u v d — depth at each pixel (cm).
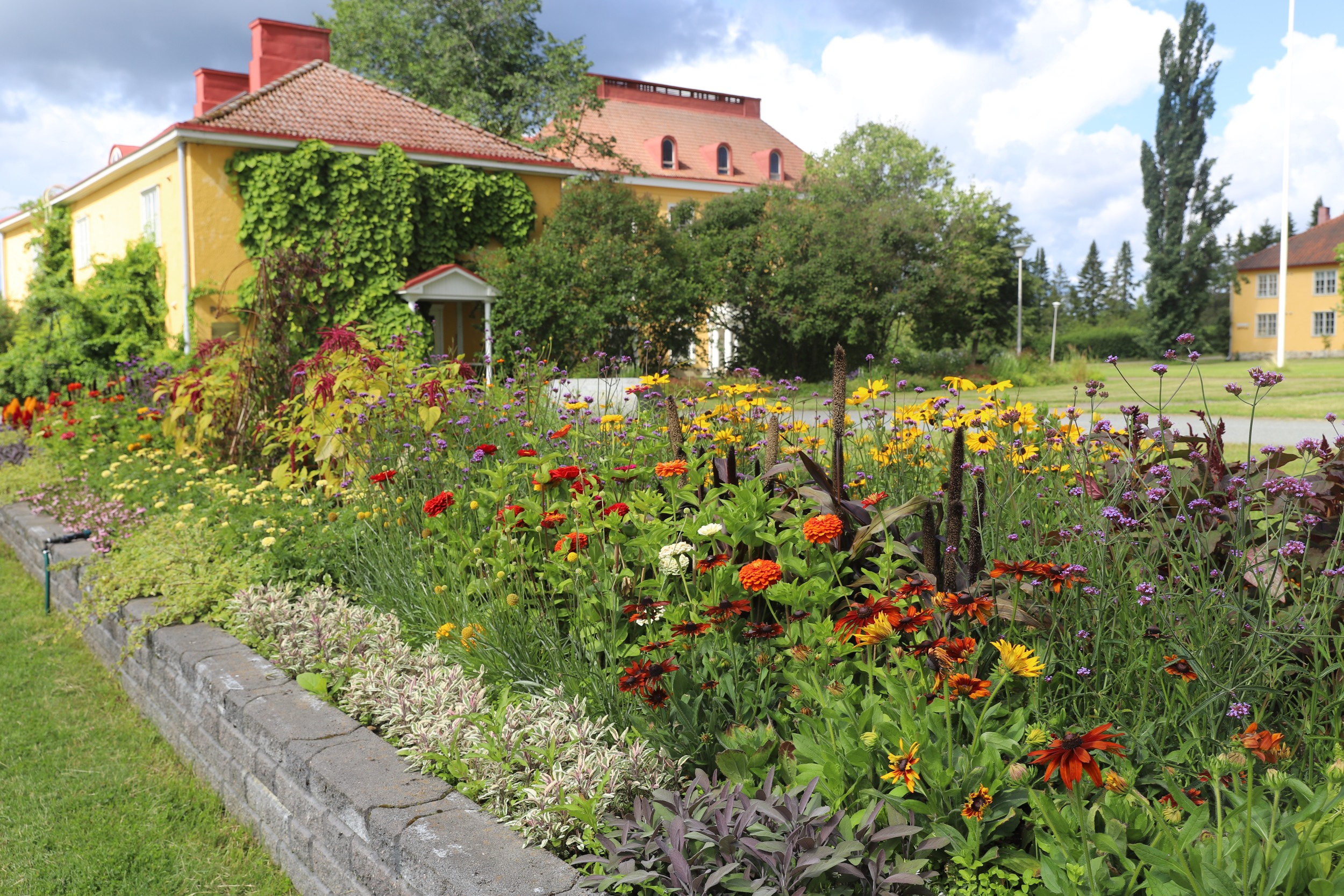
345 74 1973
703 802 213
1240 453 746
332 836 252
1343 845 156
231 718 320
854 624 210
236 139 1619
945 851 195
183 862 296
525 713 263
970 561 256
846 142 3769
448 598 351
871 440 443
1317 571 244
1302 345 4741
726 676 255
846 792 205
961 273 2817
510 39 2669
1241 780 190
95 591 461
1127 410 316
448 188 1844
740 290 2566
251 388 696
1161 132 4947
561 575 333
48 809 330
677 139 3869
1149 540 265
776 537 280
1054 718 219
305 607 384
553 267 1845
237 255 1650
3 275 3052
